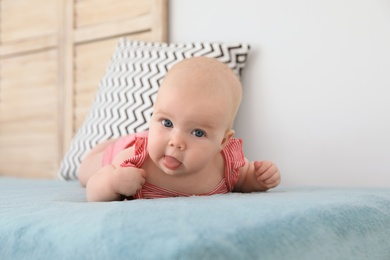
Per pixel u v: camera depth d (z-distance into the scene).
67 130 2.06
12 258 0.60
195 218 0.56
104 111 1.62
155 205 0.65
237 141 0.97
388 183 1.39
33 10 2.20
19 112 2.24
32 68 2.20
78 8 2.06
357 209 0.73
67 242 0.56
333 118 1.47
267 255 0.51
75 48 2.06
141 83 1.59
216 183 0.92
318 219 0.63
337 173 1.46
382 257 0.72
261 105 1.59
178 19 1.78
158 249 0.48
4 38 2.31
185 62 0.83
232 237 0.51
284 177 1.55
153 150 0.81
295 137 1.53
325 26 1.50
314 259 0.57
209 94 0.79
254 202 0.68
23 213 0.70
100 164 1.20
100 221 0.57
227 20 1.67
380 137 1.40
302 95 1.53
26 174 2.21
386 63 1.40
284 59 1.56
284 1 1.57
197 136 0.80
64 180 1.66
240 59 1.59
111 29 1.93
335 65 1.48
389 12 1.40
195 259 0.46
